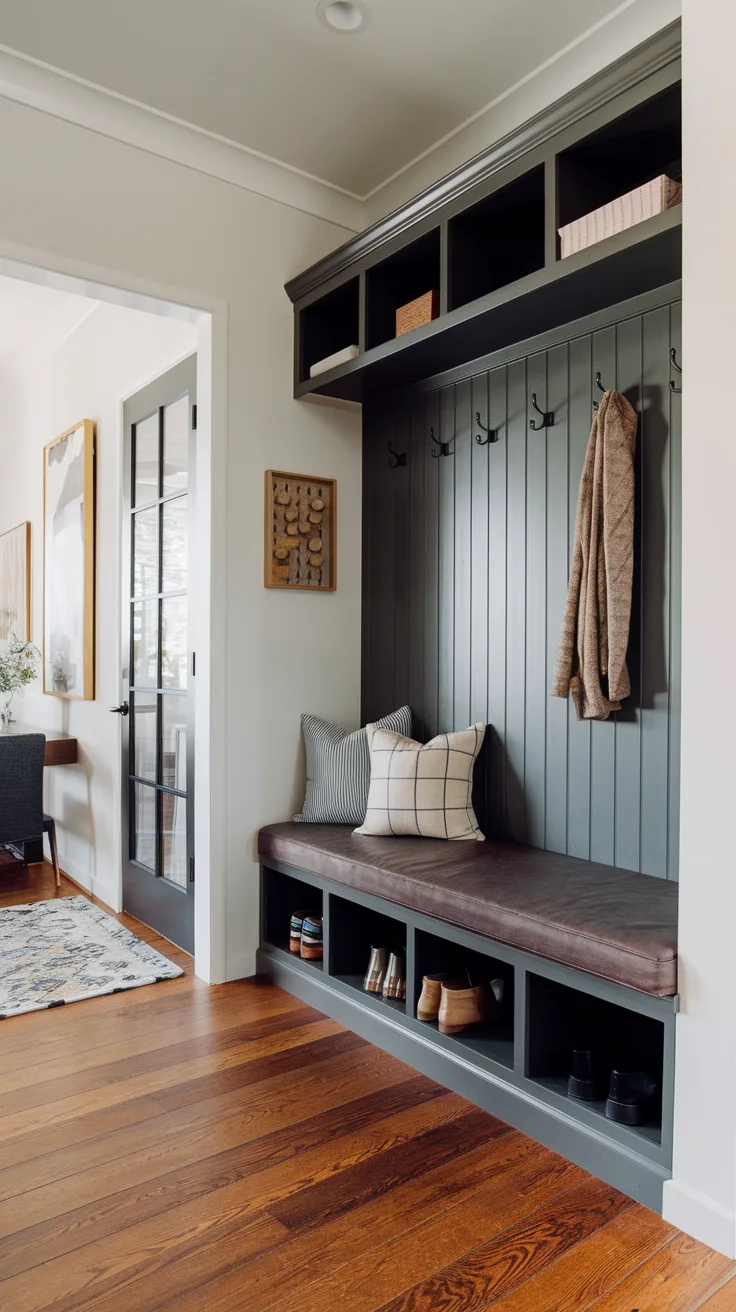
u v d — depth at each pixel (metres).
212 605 2.99
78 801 4.42
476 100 2.68
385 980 2.59
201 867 3.06
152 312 2.96
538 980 2.09
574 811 2.55
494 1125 2.11
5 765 3.97
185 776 3.29
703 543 1.71
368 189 3.21
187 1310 1.50
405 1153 1.98
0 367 5.37
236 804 3.05
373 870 2.49
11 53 2.45
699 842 1.71
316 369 3.16
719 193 1.68
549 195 2.20
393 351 2.77
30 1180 1.87
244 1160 1.95
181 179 2.89
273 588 3.16
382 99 2.68
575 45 2.42
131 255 2.78
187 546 3.26
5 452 5.81
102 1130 2.07
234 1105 2.19
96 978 3.03
